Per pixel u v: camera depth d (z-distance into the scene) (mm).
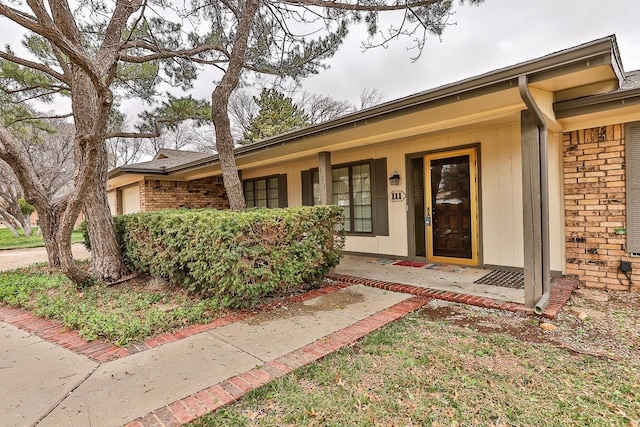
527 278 3844
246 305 4195
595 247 4742
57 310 4227
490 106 4047
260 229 4219
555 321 3562
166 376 2637
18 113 9078
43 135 15047
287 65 7785
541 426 2018
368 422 2084
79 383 2555
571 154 4895
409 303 4309
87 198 5719
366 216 7848
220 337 3387
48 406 2264
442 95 3809
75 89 5645
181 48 7402
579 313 3736
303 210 4875
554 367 2662
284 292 4898
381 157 7395
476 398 2301
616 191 4547
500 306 3971
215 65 7625
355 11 6609
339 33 7172
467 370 2654
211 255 4066
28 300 4785
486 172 5867
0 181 15742
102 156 5926
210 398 2330
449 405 2234
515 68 3242
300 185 9383
